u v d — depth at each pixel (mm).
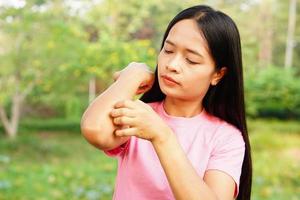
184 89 1283
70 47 10398
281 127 14336
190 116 1407
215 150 1367
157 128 1124
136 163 1332
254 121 15312
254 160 8836
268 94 15484
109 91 1229
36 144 10391
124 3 12250
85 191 5969
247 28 15297
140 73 1292
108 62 10398
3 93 10742
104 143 1185
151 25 14633
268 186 6707
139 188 1325
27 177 6461
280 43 20750
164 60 1284
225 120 1481
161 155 1128
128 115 1121
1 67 10297
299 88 15523
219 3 13844
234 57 1342
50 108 15883
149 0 12602
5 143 10164
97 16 11852
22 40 10242
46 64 10500
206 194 1119
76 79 11234
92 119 1169
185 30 1269
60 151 10156
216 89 1444
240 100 1447
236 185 1344
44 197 5621
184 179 1115
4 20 9984
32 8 10078
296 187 6914
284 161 8641
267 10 17547
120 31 12672
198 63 1270
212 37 1273
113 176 6938
